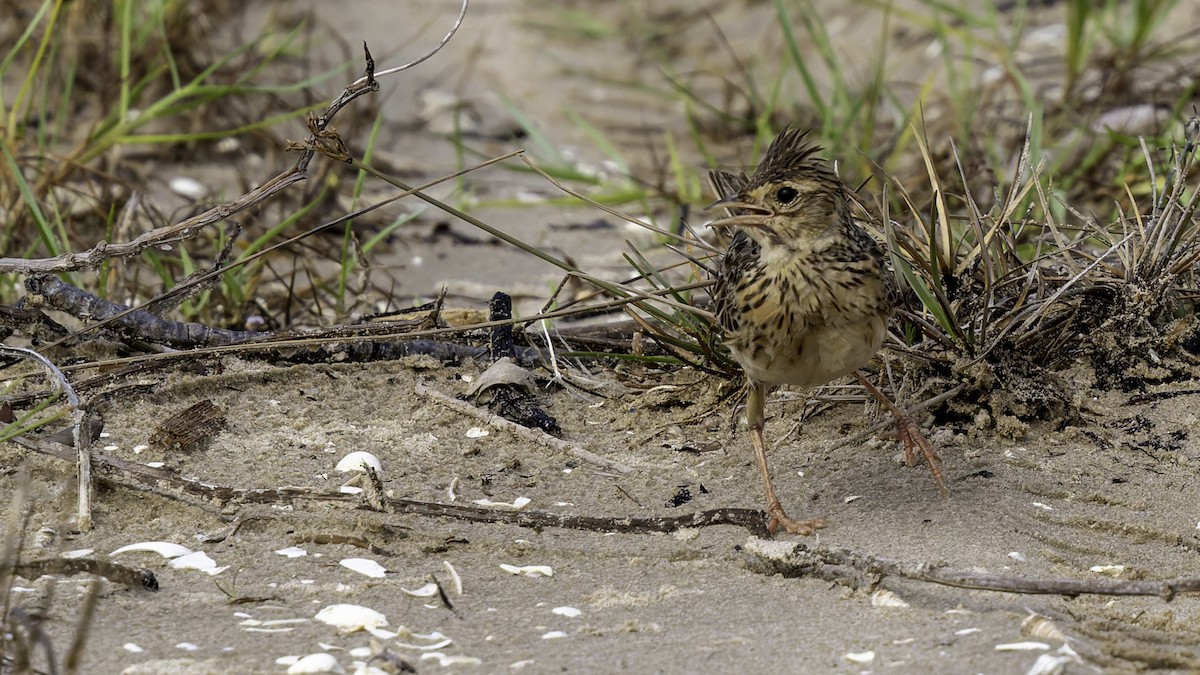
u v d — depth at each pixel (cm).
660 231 1073
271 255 1462
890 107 1834
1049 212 1094
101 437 992
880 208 1139
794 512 907
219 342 1103
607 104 2008
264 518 880
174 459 972
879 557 814
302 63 1997
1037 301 1020
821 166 848
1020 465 951
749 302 856
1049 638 725
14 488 910
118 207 1491
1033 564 833
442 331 997
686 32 2256
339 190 1625
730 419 1038
